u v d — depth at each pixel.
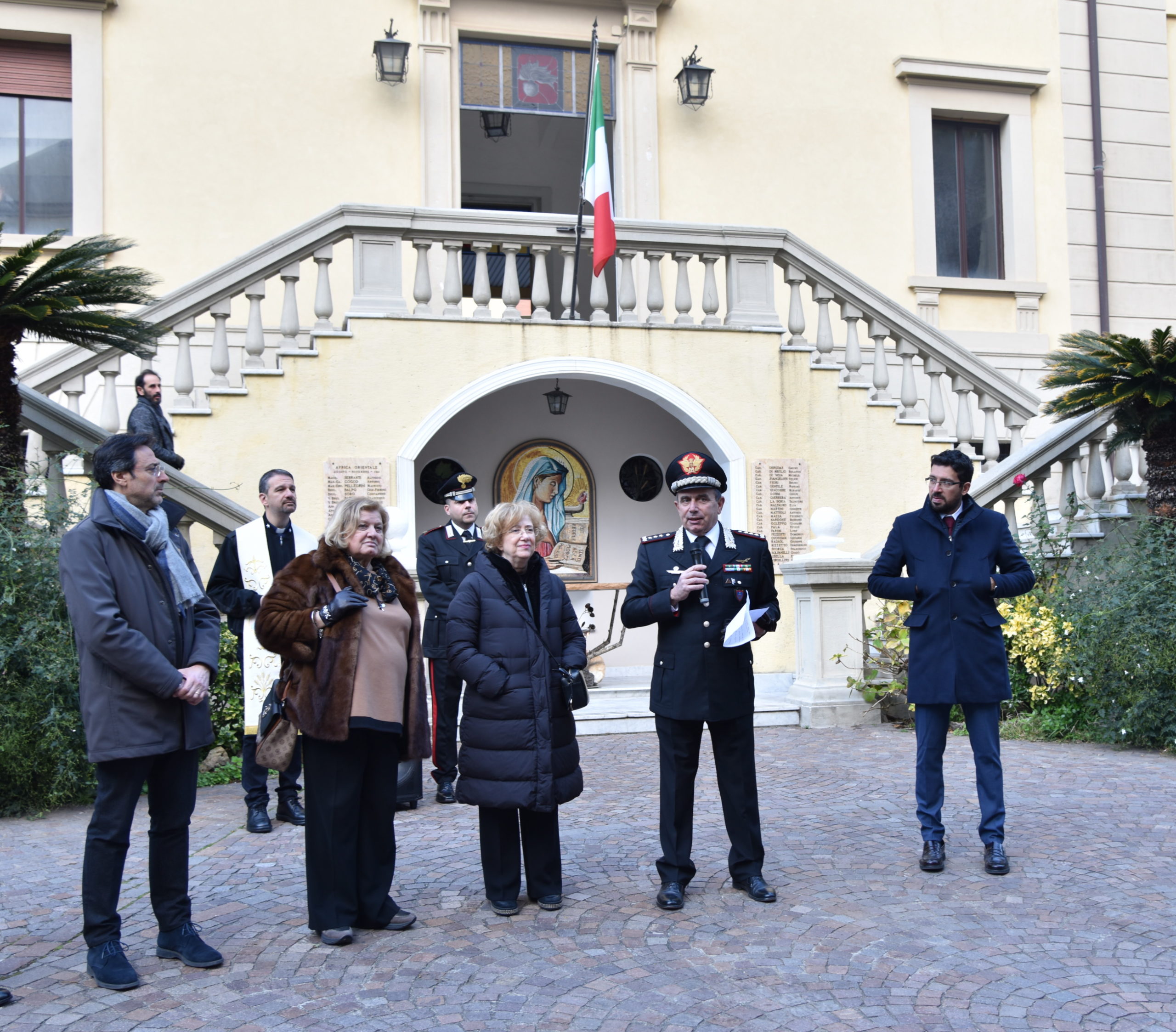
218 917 4.48
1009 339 14.09
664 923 4.35
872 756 7.39
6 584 6.25
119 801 3.81
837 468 10.52
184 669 3.94
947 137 14.54
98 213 11.75
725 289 12.43
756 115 13.66
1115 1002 3.57
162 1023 3.48
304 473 9.27
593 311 10.06
